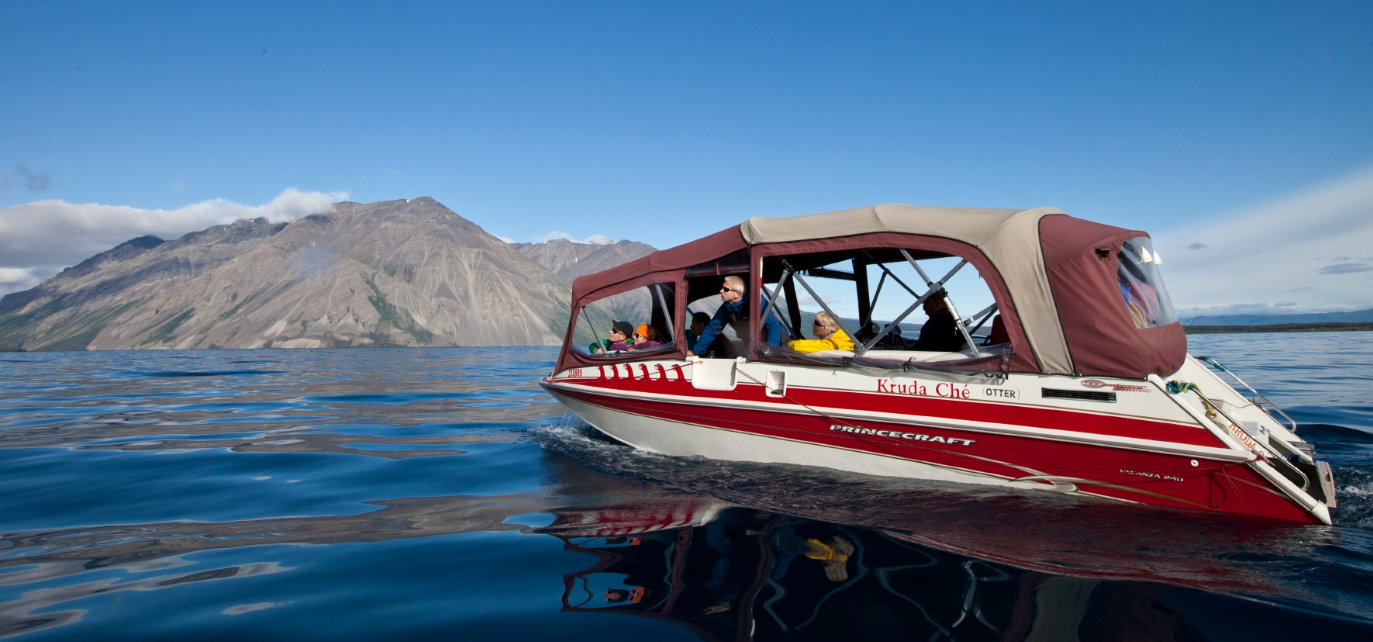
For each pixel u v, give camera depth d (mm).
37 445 8781
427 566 3902
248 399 15914
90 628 3090
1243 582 3297
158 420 11531
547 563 3898
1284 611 2945
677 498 5301
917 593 3230
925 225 5301
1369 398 11445
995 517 4453
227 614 3230
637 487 5734
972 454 5164
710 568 3689
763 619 2984
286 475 6742
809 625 2896
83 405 14438
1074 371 4684
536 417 11633
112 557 4172
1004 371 4941
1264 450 4480
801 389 5957
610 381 7543
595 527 4602
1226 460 4211
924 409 5293
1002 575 3439
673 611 3117
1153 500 4574
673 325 7090
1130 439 4484
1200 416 4254
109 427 10594
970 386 5098
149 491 6086
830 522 4477
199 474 6828
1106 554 3717
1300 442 5004
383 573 3795
